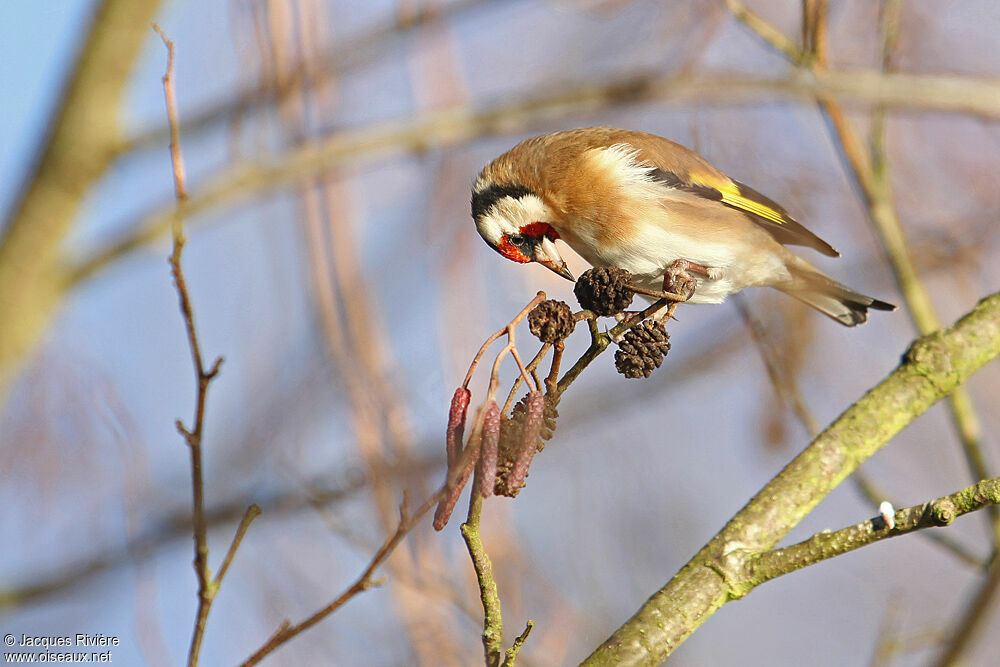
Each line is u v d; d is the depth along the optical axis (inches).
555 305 232.4
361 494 399.9
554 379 233.9
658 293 262.4
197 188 375.2
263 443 422.6
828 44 482.6
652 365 262.2
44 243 360.5
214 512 420.2
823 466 296.7
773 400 506.3
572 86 404.2
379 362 371.6
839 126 406.6
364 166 419.8
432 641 346.0
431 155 447.2
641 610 266.5
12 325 355.3
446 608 354.6
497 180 399.5
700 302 409.7
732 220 395.9
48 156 364.5
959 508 237.6
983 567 346.3
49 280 361.7
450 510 213.2
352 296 376.2
